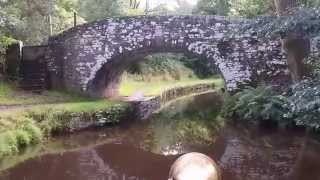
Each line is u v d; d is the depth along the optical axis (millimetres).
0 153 12539
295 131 15867
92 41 20531
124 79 29031
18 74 21312
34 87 21000
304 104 9398
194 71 38250
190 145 15055
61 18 28406
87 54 20641
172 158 13344
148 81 31297
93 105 17516
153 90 26344
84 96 20688
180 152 14055
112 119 17703
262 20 11016
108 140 15922
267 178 10797
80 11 34031
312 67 13070
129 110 19078
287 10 12469
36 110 15617
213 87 35156
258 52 19000
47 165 12406
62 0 32500
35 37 23812
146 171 11984
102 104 17938
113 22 20219
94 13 32969
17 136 13562
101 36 20406
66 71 21141
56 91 21172
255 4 24062
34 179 11109
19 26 22016
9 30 22078
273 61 18844
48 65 21469
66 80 21172
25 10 23359
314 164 11984
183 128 18297
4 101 17875
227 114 18484
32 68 21516
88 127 16656
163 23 19750
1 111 15164
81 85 20766
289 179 10695
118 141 15773
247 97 17562
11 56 21453
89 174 11633
